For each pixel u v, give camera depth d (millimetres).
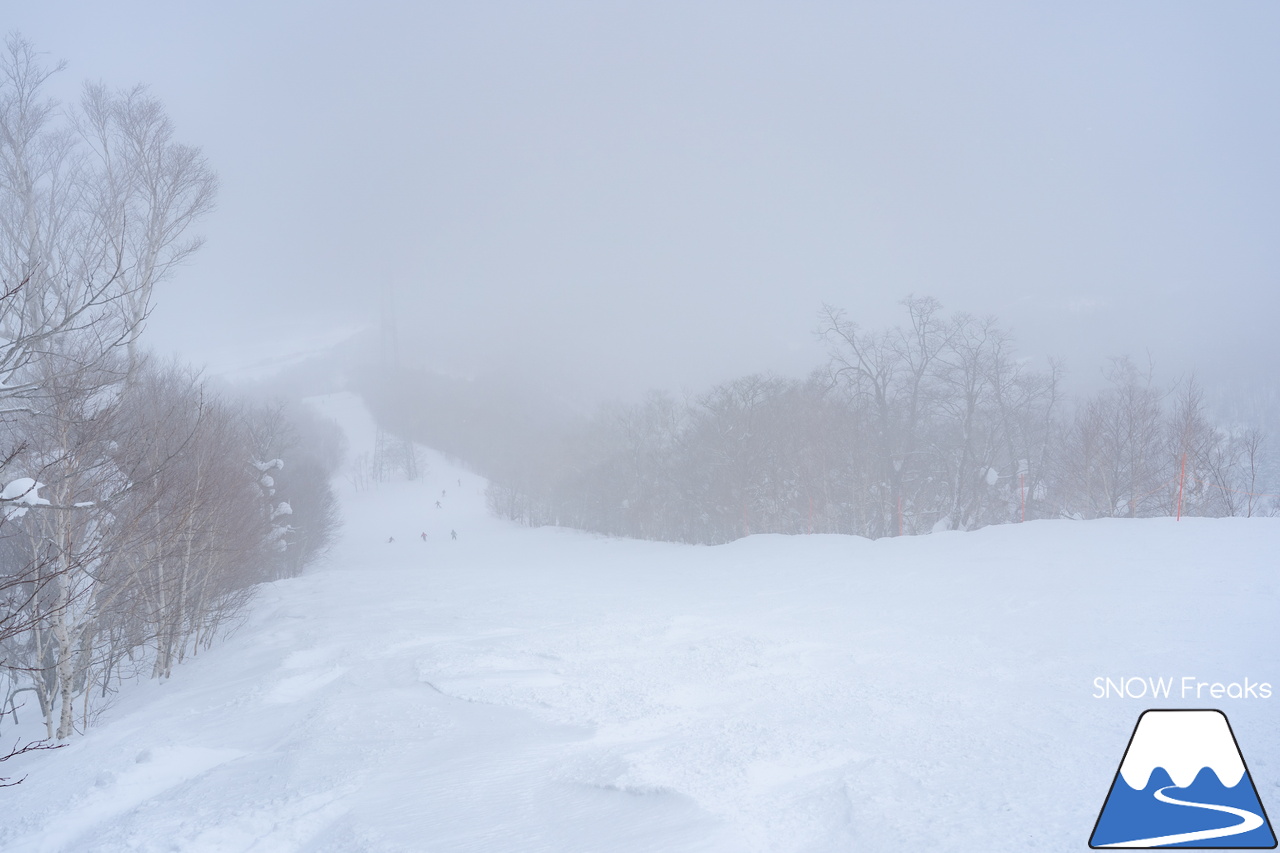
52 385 8133
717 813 4766
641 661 10289
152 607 14984
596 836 4633
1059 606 11578
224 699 10586
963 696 7254
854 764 5500
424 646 12656
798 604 15047
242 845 4992
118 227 17812
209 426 16797
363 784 5922
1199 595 11141
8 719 13461
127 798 6590
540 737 6977
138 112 20125
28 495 7031
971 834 4105
